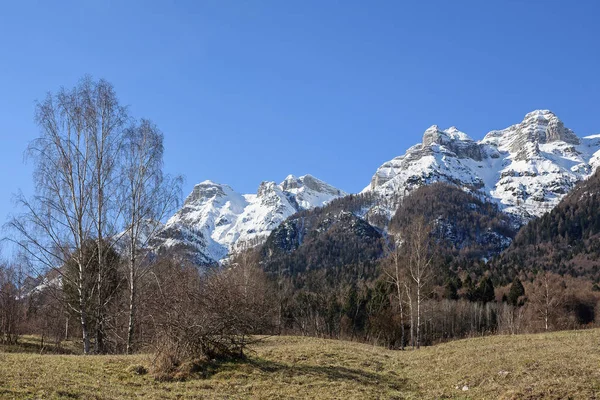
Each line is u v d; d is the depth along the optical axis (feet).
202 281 74.28
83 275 88.79
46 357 65.62
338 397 58.44
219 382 60.64
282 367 71.10
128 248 96.63
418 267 147.64
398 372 78.07
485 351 85.46
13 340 145.59
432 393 64.69
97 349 94.68
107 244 94.73
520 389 58.85
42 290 95.45
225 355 71.46
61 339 155.02
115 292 103.24
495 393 60.08
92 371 58.90
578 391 55.88
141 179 95.35
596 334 96.78
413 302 160.66
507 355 77.46
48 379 51.11
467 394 62.39
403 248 164.66
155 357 63.82
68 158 89.71
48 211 88.28
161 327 66.39
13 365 55.72
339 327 225.76
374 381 69.15
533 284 325.21
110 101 94.07
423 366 80.89
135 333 89.25
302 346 95.71
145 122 98.73
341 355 85.05
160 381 58.90
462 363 77.61
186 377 61.36
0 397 43.24
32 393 45.68
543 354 74.74
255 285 143.84
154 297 72.54
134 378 58.49
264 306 83.41
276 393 58.29
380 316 186.19
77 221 89.35
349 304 243.81
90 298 90.48
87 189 90.74
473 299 290.56
